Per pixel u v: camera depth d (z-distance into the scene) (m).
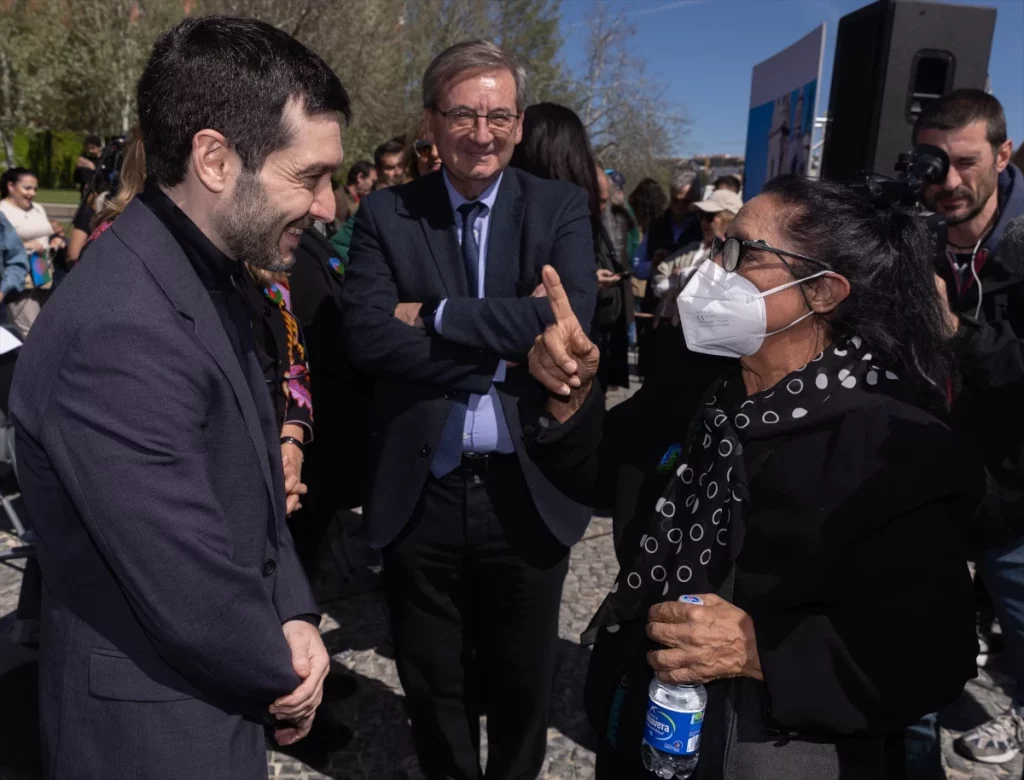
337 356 2.31
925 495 1.08
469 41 1.91
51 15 24.33
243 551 1.24
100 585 1.18
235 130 1.13
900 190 1.25
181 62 1.14
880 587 1.11
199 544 1.11
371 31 20.80
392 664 2.92
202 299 1.18
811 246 1.18
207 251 1.22
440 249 1.99
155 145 1.18
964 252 2.24
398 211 2.02
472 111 1.86
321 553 2.47
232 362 1.21
